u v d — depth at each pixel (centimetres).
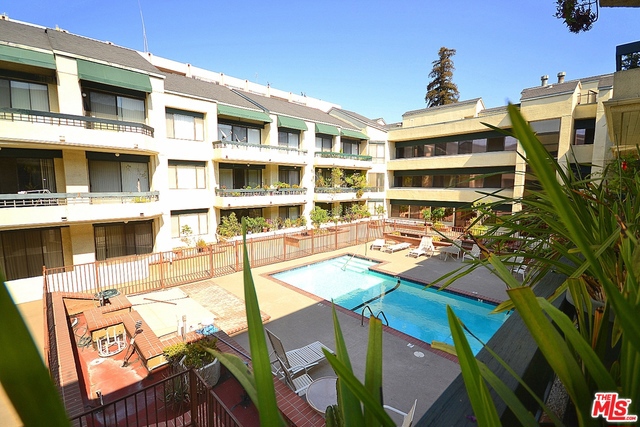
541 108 1766
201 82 2047
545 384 136
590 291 148
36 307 1034
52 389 34
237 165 1972
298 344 755
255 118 1880
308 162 2283
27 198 1126
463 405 108
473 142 2255
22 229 1210
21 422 33
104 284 1197
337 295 1190
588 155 1647
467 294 1093
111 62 1320
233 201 1798
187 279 1223
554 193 47
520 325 154
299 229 2198
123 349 702
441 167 2372
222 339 700
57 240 1288
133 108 1434
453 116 2473
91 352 699
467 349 62
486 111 2283
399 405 551
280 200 2064
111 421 502
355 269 1491
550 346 67
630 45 458
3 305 31
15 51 1073
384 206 2767
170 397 541
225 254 1371
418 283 1251
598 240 127
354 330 827
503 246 188
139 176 1507
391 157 2762
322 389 502
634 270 91
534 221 189
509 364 122
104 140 1240
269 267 1416
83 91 1285
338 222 2414
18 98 1159
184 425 445
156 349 636
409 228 2086
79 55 1232
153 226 1562
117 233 1448
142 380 602
